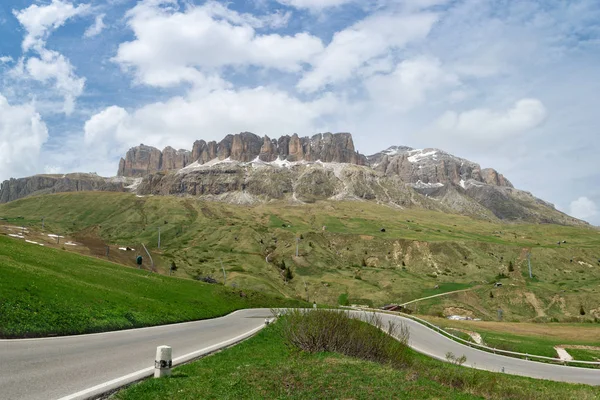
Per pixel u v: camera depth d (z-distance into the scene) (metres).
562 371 47.31
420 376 21.12
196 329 36.28
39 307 26.06
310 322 24.53
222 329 37.97
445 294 181.12
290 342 24.77
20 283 29.39
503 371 39.81
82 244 156.62
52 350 19.09
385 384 16.67
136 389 13.38
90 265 59.84
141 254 172.62
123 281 53.09
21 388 12.68
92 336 25.19
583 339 78.25
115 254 153.12
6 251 47.06
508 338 72.62
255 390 14.38
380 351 24.28
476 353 54.41
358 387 15.63
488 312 169.12
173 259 187.12
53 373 14.85
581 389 31.05
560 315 163.88
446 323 92.38
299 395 14.16
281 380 15.73
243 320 50.38
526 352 58.22
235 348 26.08
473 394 20.70
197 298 61.53
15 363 15.77
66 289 33.69
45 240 140.62
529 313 167.62
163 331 32.22
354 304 172.00
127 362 18.20
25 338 21.44
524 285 189.50
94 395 12.63
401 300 176.50
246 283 155.62
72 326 25.73
